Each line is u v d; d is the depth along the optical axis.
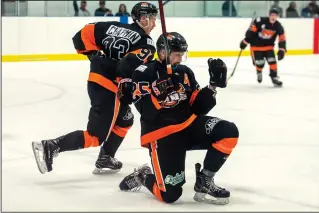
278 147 6.04
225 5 17.95
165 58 3.87
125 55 4.38
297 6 19.78
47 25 15.34
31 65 14.46
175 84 3.84
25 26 15.07
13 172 4.95
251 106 8.90
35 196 4.24
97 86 4.53
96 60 4.58
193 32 16.98
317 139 6.48
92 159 5.46
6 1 15.18
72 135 4.50
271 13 11.06
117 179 4.77
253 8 19.22
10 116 7.81
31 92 10.12
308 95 10.13
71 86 10.94
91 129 4.53
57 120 7.59
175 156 3.92
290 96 10.01
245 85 11.50
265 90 10.76
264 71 14.35
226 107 8.77
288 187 4.56
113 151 4.89
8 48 14.95
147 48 4.39
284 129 7.06
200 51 17.14
